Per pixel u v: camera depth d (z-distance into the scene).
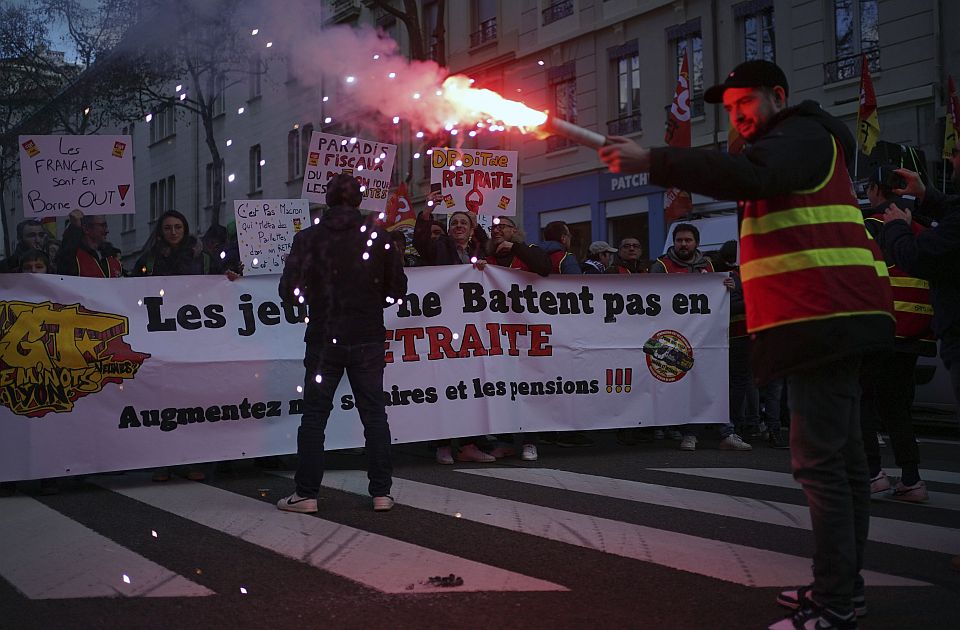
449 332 6.81
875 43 16.23
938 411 9.23
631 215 20.08
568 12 21.23
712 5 18.55
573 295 7.27
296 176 22.47
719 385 7.56
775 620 3.06
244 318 6.28
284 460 6.66
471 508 4.86
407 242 8.88
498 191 7.68
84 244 6.92
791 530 4.35
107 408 5.85
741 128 3.17
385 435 4.88
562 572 3.62
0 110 19.94
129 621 3.06
